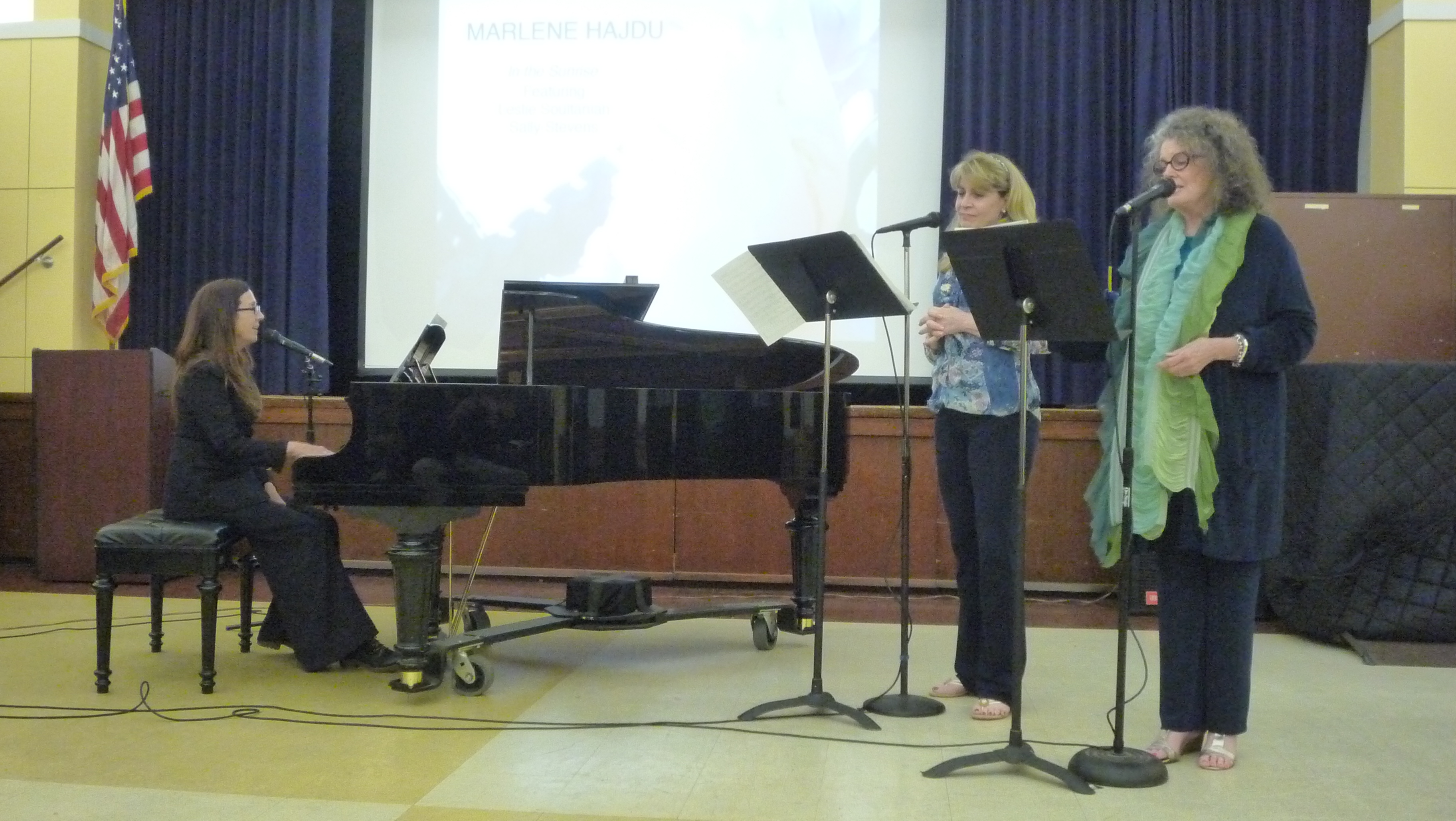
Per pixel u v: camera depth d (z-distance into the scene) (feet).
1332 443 13.43
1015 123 18.84
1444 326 15.64
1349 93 18.54
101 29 20.95
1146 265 8.83
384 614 15.17
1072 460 17.19
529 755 9.03
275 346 20.06
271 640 12.44
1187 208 8.61
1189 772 8.73
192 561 10.82
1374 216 15.67
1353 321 15.67
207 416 11.34
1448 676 12.13
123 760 8.86
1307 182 18.45
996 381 9.67
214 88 20.61
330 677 11.59
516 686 11.34
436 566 11.43
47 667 11.90
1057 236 7.75
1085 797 8.12
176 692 10.93
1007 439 9.75
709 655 12.87
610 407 10.96
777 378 13.32
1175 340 8.39
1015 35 18.85
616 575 14.71
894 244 19.40
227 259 20.53
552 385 12.44
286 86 20.20
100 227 19.89
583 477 10.74
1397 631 13.03
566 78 19.88
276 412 18.57
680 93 19.66
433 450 10.32
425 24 20.17
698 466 11.48
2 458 19.49
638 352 12.55
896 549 17.53
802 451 12.16
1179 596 8.86
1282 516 8.83
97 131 20.86
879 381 19.21
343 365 20.95
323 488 10.15
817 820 7.66
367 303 20.36
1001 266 8.18
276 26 20.39
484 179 20.08
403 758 8.95
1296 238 15.71
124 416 17.49
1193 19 18.47
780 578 17.85
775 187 19.54
